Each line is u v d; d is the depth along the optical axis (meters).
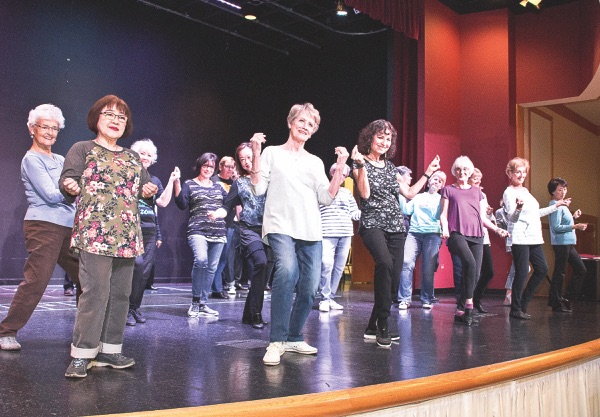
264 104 10.18
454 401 2.26
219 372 2.32
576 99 7.89
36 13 7.24
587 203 10.63
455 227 4.34
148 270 3.85
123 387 2.03
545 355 2.76
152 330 3.47
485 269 4.90
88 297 2.21
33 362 2.41
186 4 8.66
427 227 5.46
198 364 2.48
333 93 9.95
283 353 2.76
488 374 2.35
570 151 9.95
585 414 3.04
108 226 2.24
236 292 6.87
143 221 3.83
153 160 3.97
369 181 3.20
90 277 2.22
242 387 2.06
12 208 6.96
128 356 2.64
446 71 8.13
